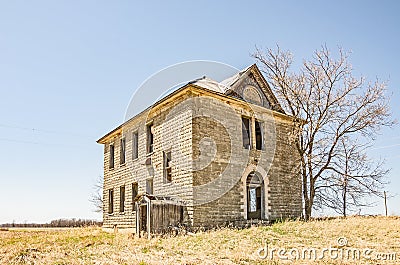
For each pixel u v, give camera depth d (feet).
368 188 80.43
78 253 47.73
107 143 96.37
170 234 58.95
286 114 82.28
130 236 63.16
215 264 36.86
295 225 62.13
